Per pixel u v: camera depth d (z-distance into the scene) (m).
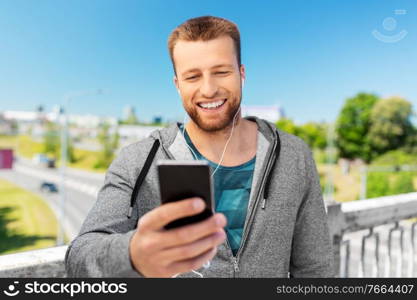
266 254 1.11
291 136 1.28
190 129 1.18
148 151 1.13
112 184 1.08
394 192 47.69
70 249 0.90
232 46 1.06
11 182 67.12
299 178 1.19
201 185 0.62
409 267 2.29
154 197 1.08
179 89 1.11
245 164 1.18
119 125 95.06
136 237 0.63
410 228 2.30
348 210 1.86
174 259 0.60
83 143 97.44
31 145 99.50
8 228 39.97
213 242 0.61
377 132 62.81
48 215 46.62
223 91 1.05
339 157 65.94
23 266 1.12
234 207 1.14
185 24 1.06
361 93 65.88
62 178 31.77
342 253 1.89
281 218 1.13
